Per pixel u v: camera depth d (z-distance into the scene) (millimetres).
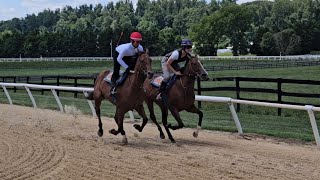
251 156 9086
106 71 11633
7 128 12992
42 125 13617
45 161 8750
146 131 12625
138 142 10898
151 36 100375
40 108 18812
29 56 96000
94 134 12078
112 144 10609
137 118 15359
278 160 8742
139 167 8211
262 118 14672
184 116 15758
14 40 96812
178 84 10430
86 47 96250
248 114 15742
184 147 10148
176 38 104062
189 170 7926
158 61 71500
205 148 10008
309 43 104688
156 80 11023
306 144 10547
